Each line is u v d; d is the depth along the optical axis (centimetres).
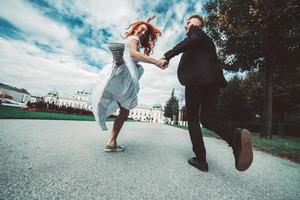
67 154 203
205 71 196
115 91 224
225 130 179
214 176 184
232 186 161
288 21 861
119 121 240
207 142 531
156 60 214
